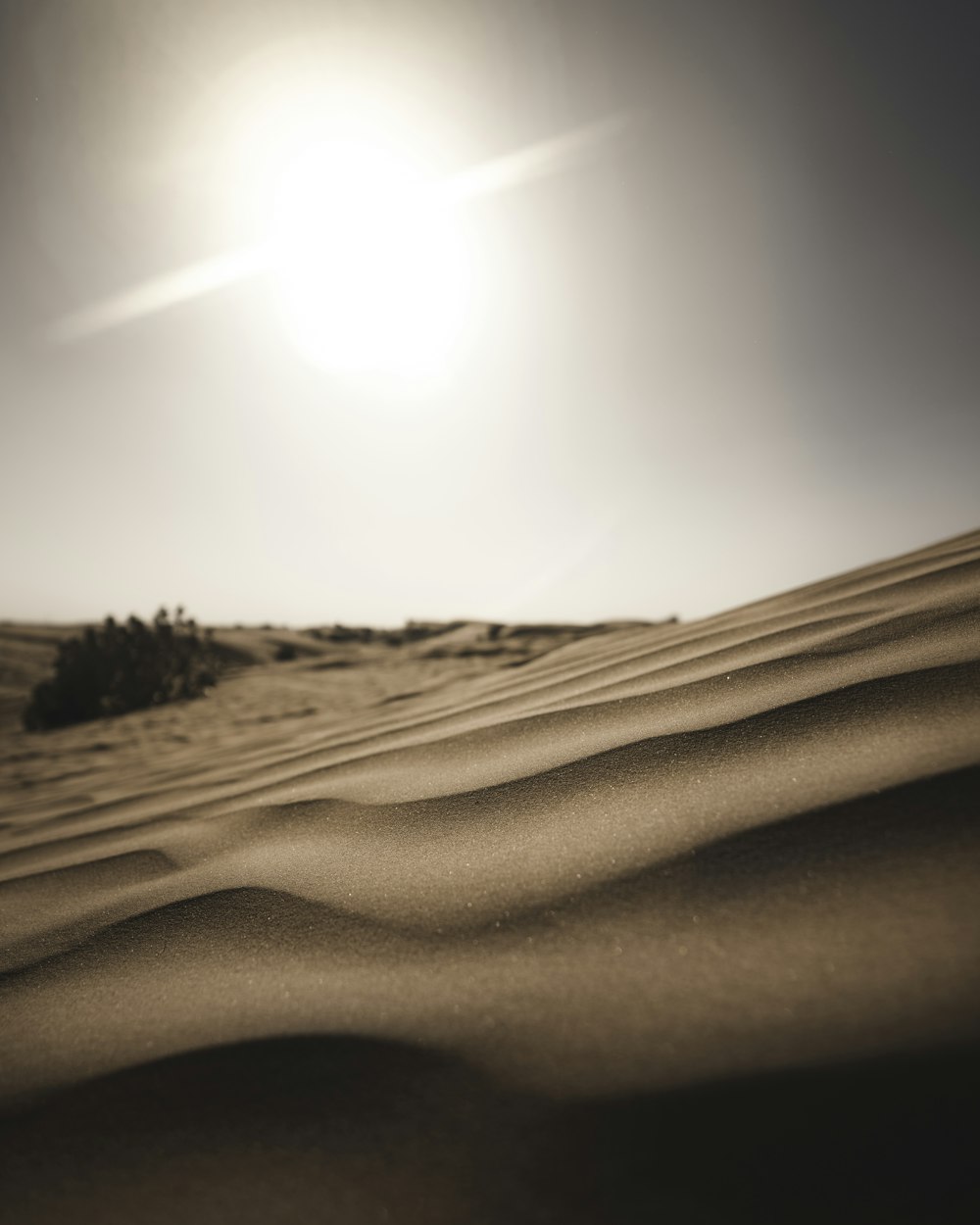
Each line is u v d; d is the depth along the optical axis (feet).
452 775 5.82
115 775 15.43
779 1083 2.05
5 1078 2.88
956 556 9.25
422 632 118.62
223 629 121.19
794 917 2.76
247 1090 2.51
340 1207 1.99
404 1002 2.86
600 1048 2.35
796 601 10.46
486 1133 2.13
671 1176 1.88
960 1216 1.66
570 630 101.81
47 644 103.60
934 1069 1.96
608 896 3.27
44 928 4.55
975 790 3.23
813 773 3.90
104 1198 2.18
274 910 3.96
